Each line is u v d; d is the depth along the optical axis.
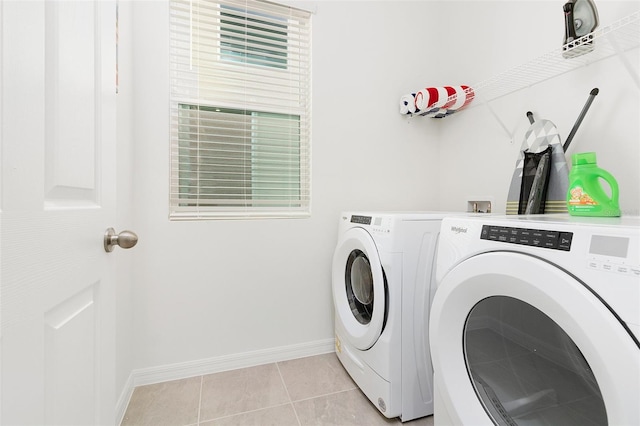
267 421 1.30
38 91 0.50
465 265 0.84
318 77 1.88
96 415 0.74
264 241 1.78
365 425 1.28
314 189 1.88
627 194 1.21
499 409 0.85
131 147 1.48
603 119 1.28
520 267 0.69
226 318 1.71
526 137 1.54
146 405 1.40
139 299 1.54
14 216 0.44
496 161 1.77
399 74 2.09
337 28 1.92
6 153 0.43
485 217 1.00
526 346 0.78
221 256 1.69
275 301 1.80
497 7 1.75
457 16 2.04
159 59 1.57
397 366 1.26
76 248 0.63
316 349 1.89
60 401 0.57
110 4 0.82
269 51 1.85
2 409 0.42
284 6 1.80
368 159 2.02
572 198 1.01
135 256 1.53
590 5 1.21
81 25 0.66
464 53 1.99
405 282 1.27
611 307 0.55
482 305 0.88
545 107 1.51
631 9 1.18
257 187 1.83
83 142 0.67
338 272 1.71
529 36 1.56
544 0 1.49
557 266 0.64
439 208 2.21
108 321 0.81
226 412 1.36
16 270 0.45
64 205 0.59
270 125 1.85
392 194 2.08
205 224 1.66
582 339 0.58
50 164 0.54
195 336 1.65
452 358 0.92
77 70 0.64
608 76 1.27
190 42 1.62
